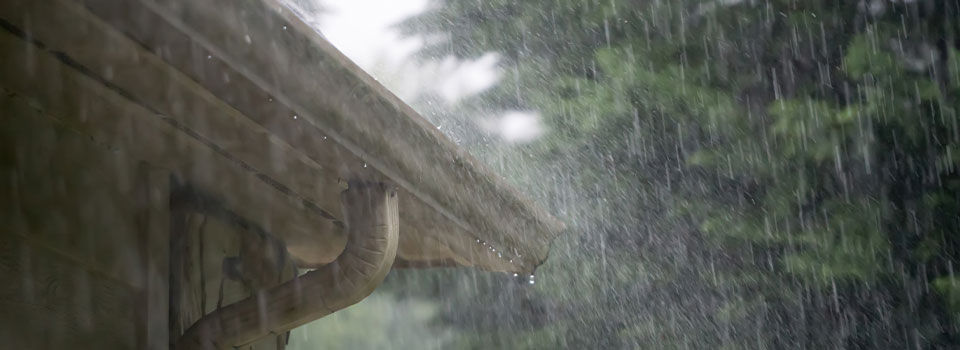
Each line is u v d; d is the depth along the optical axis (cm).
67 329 389
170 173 454
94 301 403
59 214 394
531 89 1520
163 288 434
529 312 1448
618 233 1409
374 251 422
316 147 394
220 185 469
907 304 1274
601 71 1496
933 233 1277
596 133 1435
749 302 1325
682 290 1370
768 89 1391
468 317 1472
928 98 1263
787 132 1299
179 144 427
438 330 1496
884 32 1326
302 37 356
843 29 1389
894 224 1285
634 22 1448
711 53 1409
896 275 1274
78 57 359
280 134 383
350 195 424
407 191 433
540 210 544
